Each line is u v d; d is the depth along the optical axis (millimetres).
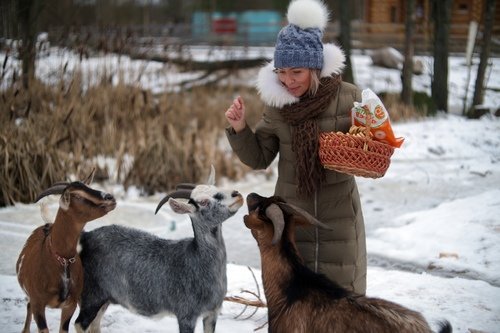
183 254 5094
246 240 9148
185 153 11844
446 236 8727
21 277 5297
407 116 17953
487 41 18141
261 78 5113
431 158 14414
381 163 4641
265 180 12586
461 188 11906
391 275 7410
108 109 14367
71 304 5176
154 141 11984
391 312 4090
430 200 11141
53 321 6031
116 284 5289
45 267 5047
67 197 4867
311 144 4977
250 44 29609
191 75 21938
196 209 4957
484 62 18219
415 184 12219
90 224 9430
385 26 28891
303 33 4906
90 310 5375
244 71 22344
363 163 4617
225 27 33906
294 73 4910
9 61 15945
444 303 6516
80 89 14688
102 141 13289
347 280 5215
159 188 11461
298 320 4355
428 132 16250
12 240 8570
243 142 5266
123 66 16688
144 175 11422
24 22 14617
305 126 4980
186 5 43031
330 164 4777
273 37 32562
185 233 9227
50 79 15539
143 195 11250
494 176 12742
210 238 5012
